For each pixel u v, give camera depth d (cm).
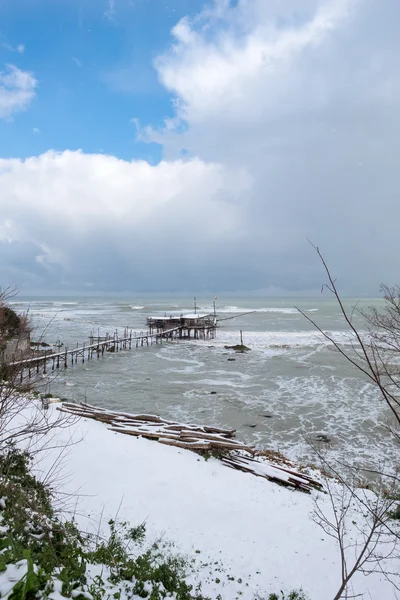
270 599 552
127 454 1042
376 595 588
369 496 988
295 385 2420
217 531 723
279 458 1293
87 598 339
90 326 5812
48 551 421
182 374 2759
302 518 823
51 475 779
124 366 3070
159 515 750
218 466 1085
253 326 6144
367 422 1744
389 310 821
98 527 663
